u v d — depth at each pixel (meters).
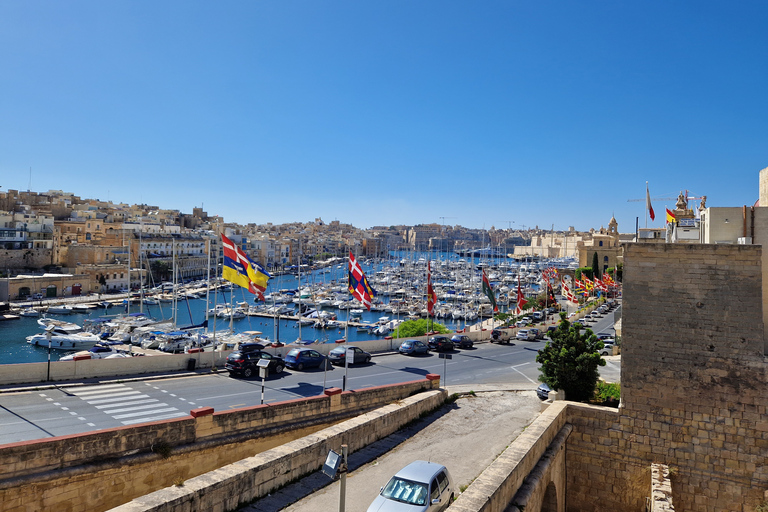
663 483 17.31
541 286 135.25
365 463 18.08
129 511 10.88
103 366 27.16
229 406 24.02
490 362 42.41
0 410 20.62
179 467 15.89
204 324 55.88
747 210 20.09
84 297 106.25
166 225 177.50
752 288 18.03
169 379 28.67
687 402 18.70
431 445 20.38
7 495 12.34
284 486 15.32
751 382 17.83
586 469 20.55
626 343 19.78
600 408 20.52
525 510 14.40
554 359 24.95
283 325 87.88
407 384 26.88
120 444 14.62
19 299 98.06
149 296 110.75
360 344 43.06
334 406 22.25
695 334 18.69
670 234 25.69
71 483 13.46
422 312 98.56
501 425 23.45
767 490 17.34
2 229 116.56
